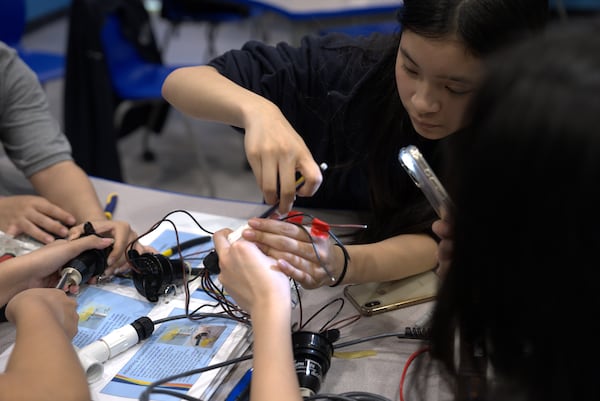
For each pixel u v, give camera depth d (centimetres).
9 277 87
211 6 320
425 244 101
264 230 83
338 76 114
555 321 48
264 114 91
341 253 92
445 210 73
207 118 104
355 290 96
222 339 83
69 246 92
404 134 103
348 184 119
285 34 436
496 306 52
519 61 48
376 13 229
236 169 289
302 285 86
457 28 75
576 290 47
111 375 76
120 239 99
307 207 124
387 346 85
